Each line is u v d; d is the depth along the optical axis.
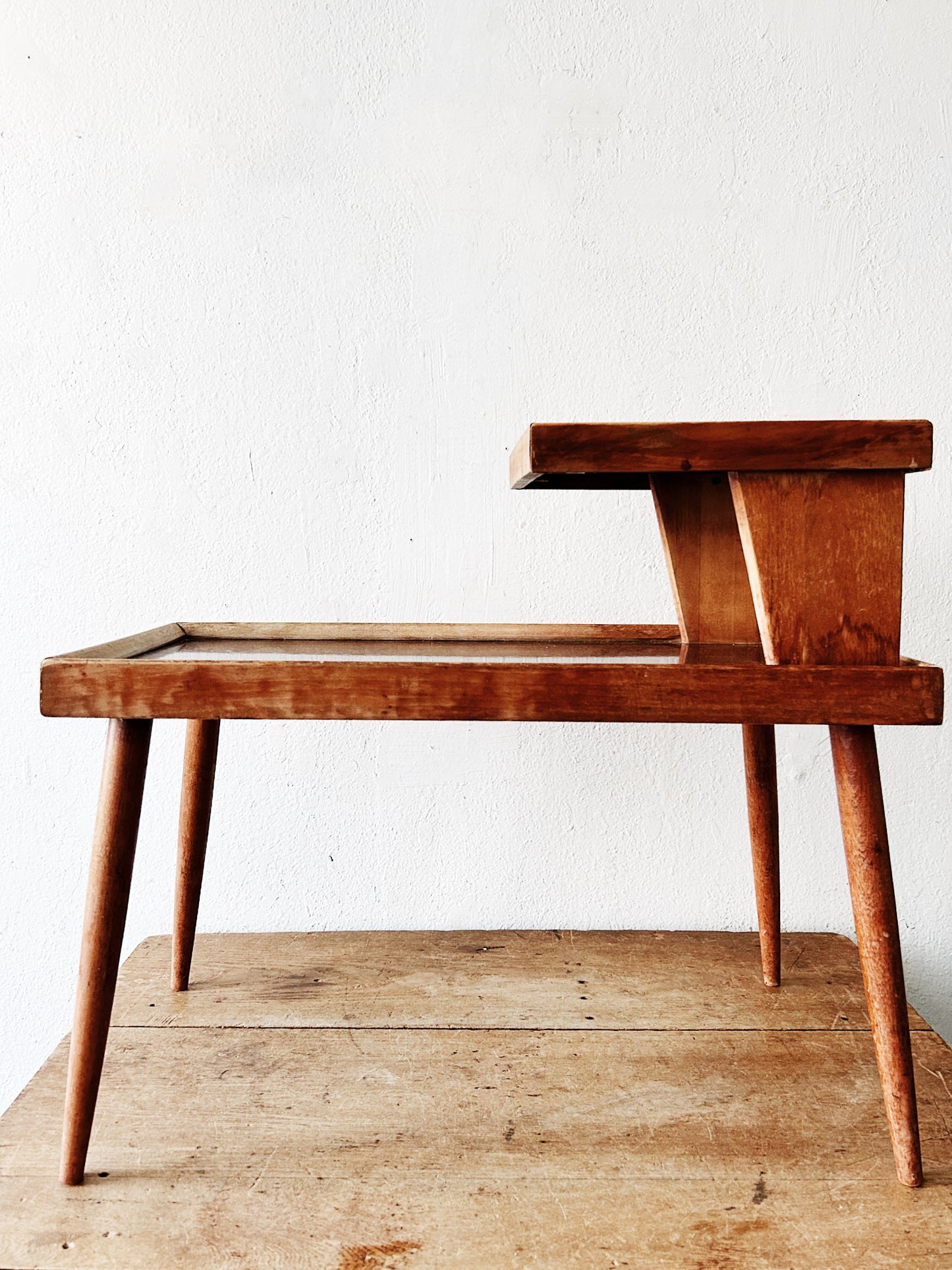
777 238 1.08
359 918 1.15
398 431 1.09
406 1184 0.66
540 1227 0.61
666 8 1.05
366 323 1.08
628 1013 0.91
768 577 0.64
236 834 1.13
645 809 1.14
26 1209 0.63
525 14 1.05
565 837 1.14
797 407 1.09
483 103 1.06
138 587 1.10
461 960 1.04
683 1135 0.71
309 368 1.08
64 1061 0.83
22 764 1.11
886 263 1.08
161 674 0.64
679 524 0.85
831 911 1.15
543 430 0.63
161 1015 0.90
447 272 1.08
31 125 1.06
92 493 1.09
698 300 1.08
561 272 1.08
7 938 1.13
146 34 1.05
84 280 1.07
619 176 1.07
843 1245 0.60
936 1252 0.59
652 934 1.12
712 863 1.14
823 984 0.97
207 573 1.10
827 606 0.64
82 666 0.64
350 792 1.13
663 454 0.63
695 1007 0.92
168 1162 0.68
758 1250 0.59
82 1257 0.59
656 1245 0.60
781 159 1.07
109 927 0.66
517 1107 0.75
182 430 1.09
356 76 1.06
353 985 0.97
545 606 1.11
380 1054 0.83
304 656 0.73
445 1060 0.82
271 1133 0.72
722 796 1.13
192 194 1.07
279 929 1.15
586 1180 0.66
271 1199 0.64
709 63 1.06
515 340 1.08
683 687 0.63
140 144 1.06
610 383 1.09
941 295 1.08
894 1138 0.66
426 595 1.11
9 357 1.07
